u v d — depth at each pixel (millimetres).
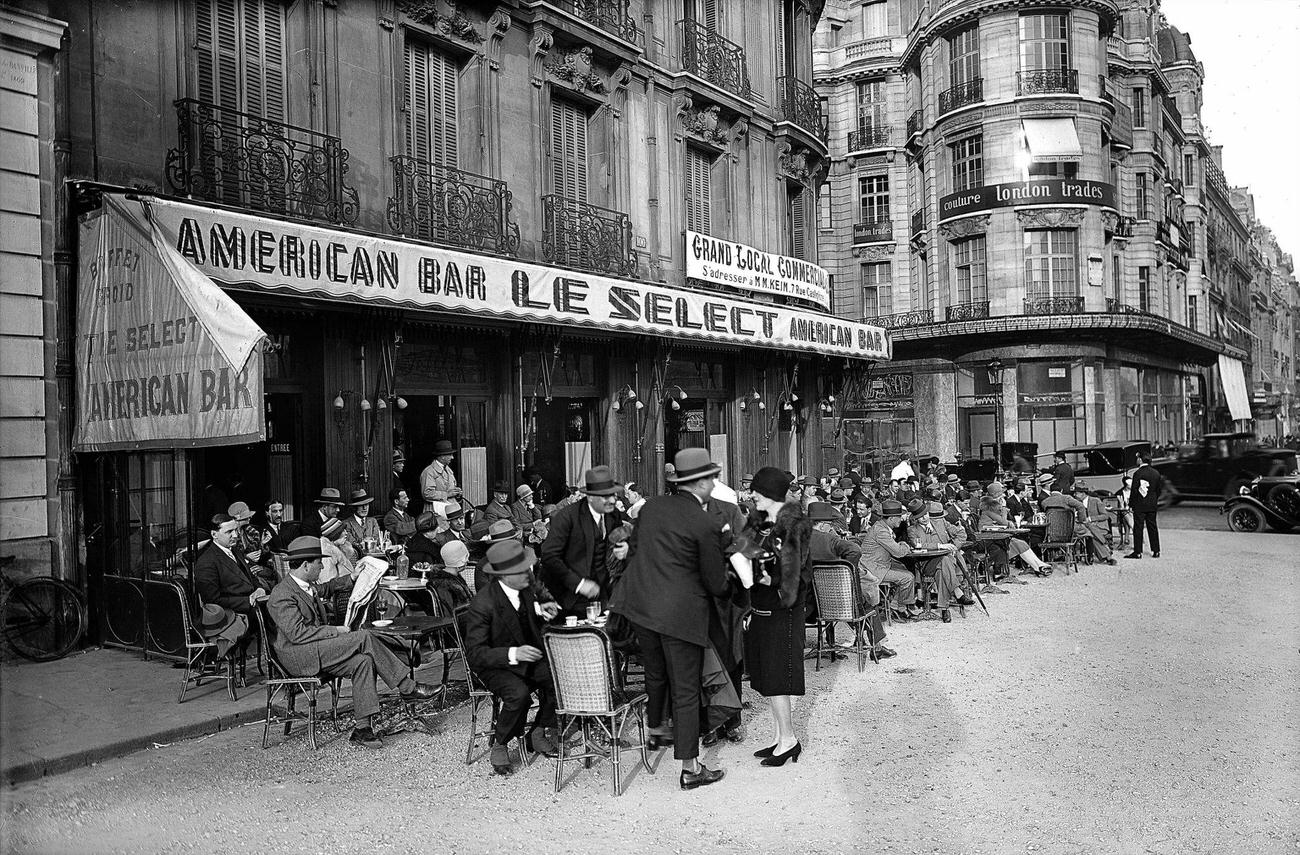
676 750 4984
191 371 7277
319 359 10336
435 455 11773
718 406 17812
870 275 37781
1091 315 29250
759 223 18594
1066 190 30281
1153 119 37094
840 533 10312
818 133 20578
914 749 5602
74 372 8203
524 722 5465
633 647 5844
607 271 14008
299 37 10297
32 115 7902
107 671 7312
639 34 15227
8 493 7691
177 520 8742
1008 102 30641
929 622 9641
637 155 15297
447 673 6906
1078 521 13750
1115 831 4332
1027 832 4344
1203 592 11281
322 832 4469
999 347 30812
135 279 7719
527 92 13180
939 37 33156
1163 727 5902
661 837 4391
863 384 21953
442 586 7613
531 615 5535
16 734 5711
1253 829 4301
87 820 4598
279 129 10086
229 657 6598
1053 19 30688
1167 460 23406
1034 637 8758
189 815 4672
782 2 20078
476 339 12414
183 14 9156
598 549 6336
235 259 8141
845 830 4422
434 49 12078
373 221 10922
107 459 8211
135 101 8719
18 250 7801
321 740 5961
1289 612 9922
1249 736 5695
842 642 8836
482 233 11961
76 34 8281
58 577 8039
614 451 14664
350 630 6246
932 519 10516
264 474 10367
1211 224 45219
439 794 4992
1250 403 47375
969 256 32156
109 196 7793
